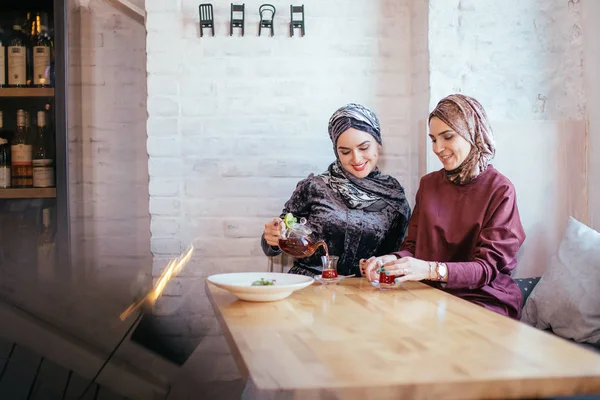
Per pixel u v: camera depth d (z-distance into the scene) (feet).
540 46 9.15
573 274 7.26
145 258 9.70
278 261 9.62
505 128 9.00
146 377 5.50
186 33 9.47
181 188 9.53
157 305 9.07
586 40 9.04
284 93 9.62
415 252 7.66
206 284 6.84
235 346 4.18
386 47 9.76
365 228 8.39
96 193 9.88
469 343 4.24
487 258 6.79
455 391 3.41
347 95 9.71
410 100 9.80
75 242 9.68
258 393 3.27
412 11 9.68
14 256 8.34
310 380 3.39
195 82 9.50
